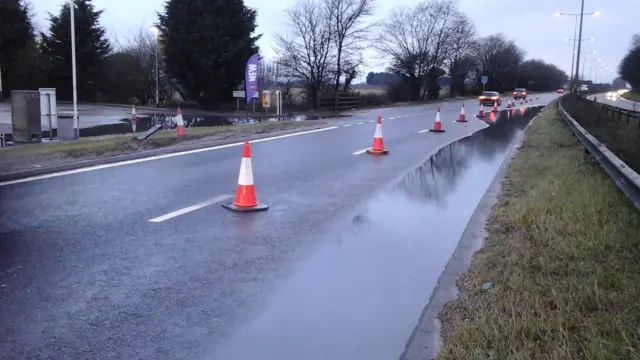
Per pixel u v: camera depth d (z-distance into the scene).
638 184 5.91
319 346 3.77
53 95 16.33
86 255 5.43
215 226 6.65
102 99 49.62
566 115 21.33
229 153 12.89
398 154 13.60
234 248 5.82
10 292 4.47
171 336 3.85
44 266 5.08
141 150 12.97
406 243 6.11
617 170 7.59
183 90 43.16
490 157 13.15
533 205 6.90
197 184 9.16
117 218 6.83
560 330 3.50
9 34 44.56
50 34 48.88
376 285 4.86
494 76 98.06
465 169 11.31
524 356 3.21
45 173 9.66
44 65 48.06
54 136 17.25
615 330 3.48
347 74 46.28
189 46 39.22
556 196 7.30
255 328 4.01
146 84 49.59
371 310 4.34
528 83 116.81
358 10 45.16
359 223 6.96
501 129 21.97
